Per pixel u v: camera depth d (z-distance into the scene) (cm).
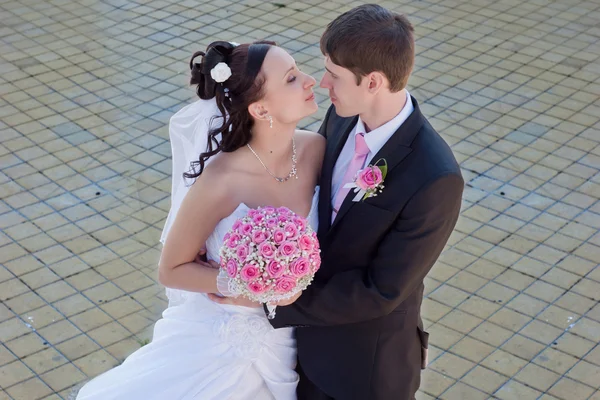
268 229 224
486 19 771
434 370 406
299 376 267
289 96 232
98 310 443
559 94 647
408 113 235
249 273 221
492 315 440
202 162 242
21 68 685
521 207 523
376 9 225
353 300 234
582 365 409
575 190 539
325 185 255
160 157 573
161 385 253
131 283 461
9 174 553
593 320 437
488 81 664
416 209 228
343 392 252
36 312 441
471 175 552
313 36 736
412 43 227
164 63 694
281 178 250
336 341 252
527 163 565
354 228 237
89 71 681
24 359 411
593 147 583
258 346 254
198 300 263
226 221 244
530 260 479
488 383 399
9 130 601
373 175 229
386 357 251
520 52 710
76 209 521
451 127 605
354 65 223
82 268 472
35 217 513
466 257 481
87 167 561
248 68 230
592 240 495
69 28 757
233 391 253
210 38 736
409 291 236
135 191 538
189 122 263
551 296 453
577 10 791
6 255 481
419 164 229
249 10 794
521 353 416
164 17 778
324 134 271
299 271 221
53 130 602
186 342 258
